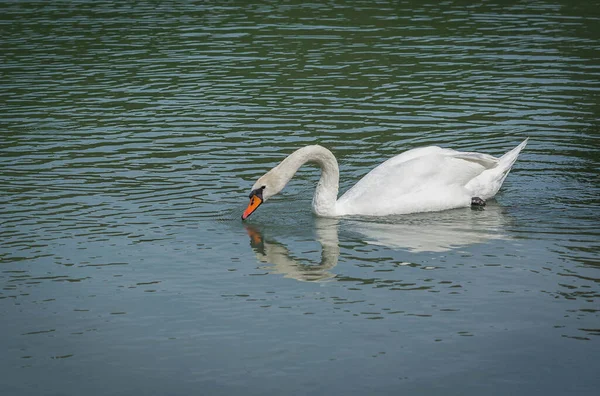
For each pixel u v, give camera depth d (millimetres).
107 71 25047
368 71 24609
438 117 20844
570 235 14320
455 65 24953
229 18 31203
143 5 33781
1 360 10680
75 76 24609
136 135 19875
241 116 21125
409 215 15617
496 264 13258
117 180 17109
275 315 11750
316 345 10938
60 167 17844
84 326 11484
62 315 11773
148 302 12148
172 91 23188
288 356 10672
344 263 13453
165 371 10414
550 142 19188
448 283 12633
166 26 30172
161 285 12688
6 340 11141
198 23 30562
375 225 15102
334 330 11305
